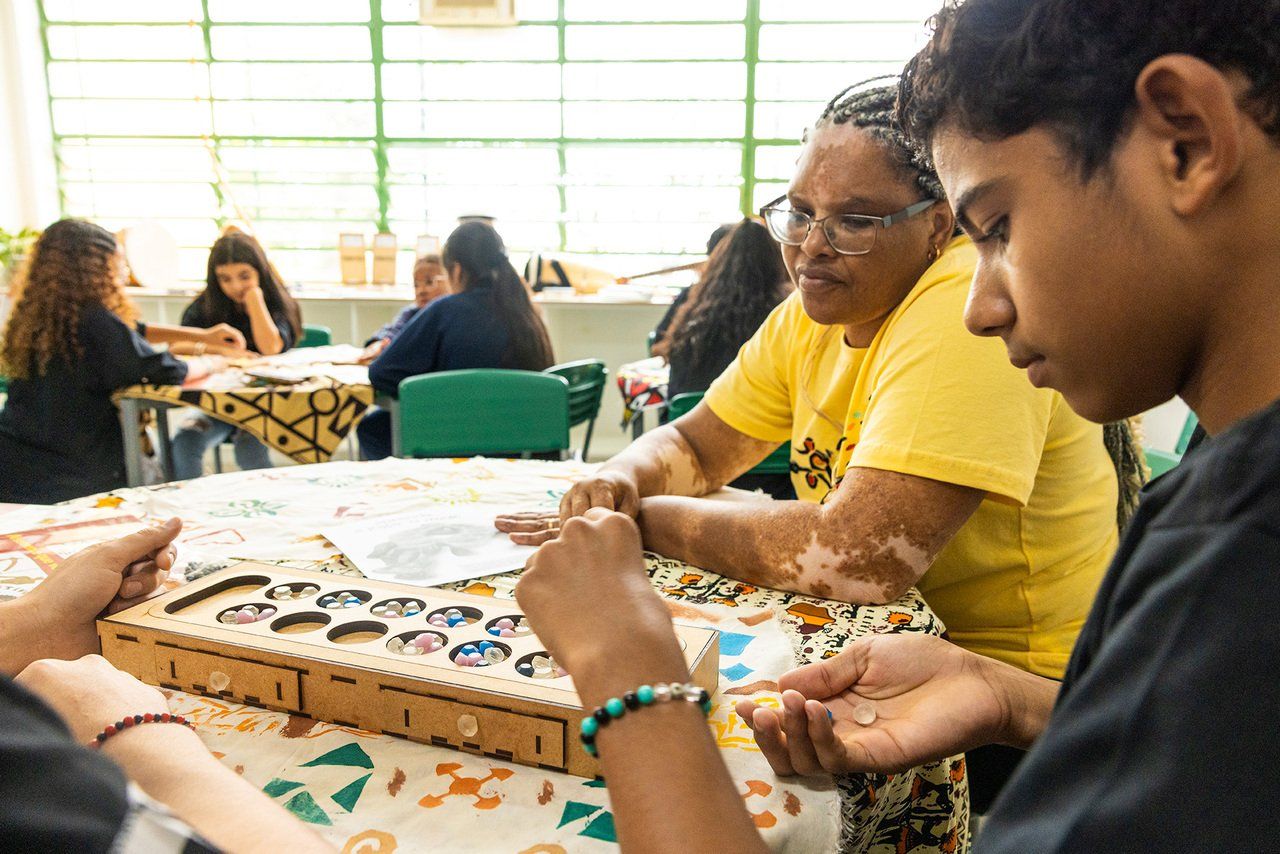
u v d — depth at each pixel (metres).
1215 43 0.33
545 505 1.15
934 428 0.85
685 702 0.43
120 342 2.37
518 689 0.58
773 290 2.25
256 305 3.42
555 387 2.31
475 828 0.52
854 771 0.56
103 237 2.45
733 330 2.24
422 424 2.22
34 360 2.37
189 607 0.73
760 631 0.79
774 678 0.70
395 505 1.13
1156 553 0.32
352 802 0.54
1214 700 0.28
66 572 0.70
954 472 0.83
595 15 4.70
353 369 2.77
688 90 4.78
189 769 0.46
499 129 4.93
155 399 2.35
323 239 5.08
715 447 1.25
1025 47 0.37
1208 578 0.29
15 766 0.25
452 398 2.23
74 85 5.02
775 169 4.84
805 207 0.98
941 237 0.98
